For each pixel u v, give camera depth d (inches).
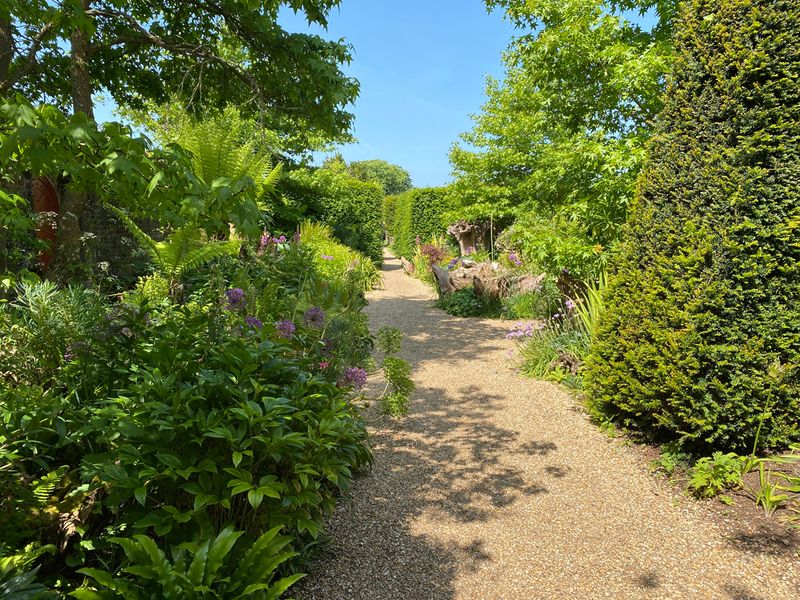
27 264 175.0
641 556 83.1
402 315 329.7
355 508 96.0
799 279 103.2
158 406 59.5
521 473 113.2
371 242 618.2
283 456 69.4
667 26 195.6
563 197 226.2
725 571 78.6
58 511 63.6
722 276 105.5
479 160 480.1
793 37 99.9
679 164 113.9
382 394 155.7
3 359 81.5
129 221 158.2
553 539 88.1
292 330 103.2
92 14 186.1
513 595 73.5
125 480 55.4
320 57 226.7
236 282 141.4
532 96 393.1
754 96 103.5
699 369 106.0
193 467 59.1
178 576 47.3
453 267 439.2
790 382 103.7
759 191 102.0
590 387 139.0
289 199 468.1
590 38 189.5
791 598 72.4
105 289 186.4
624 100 186.7
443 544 86.1
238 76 259.6
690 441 115.1
